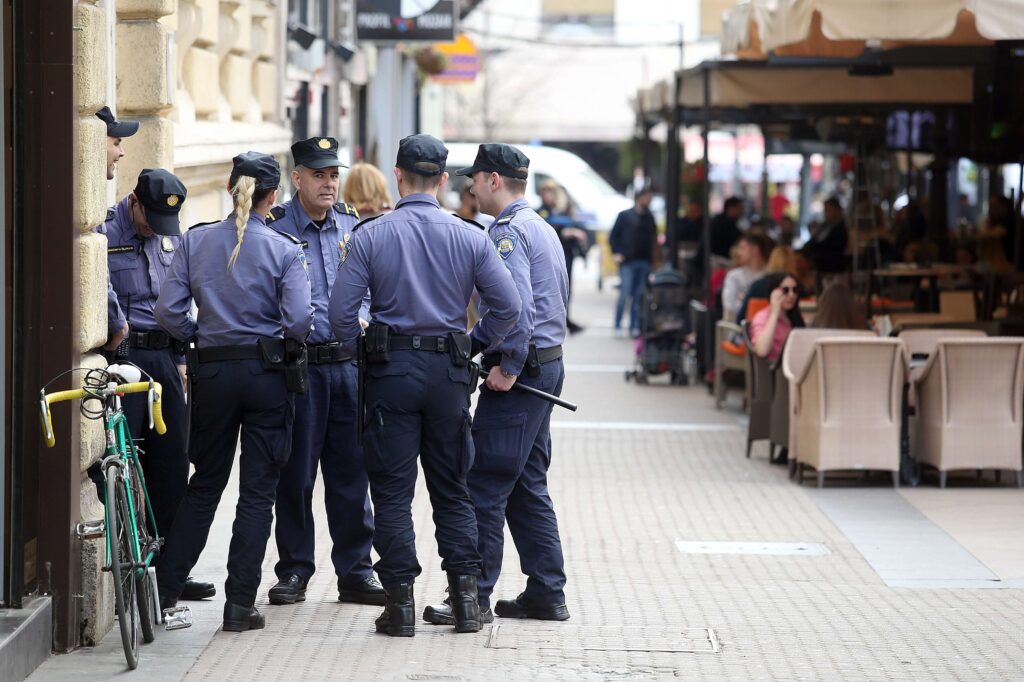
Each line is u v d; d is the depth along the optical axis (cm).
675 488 2136
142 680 1165
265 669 1206
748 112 3775
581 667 1238
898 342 2112
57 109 1180
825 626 1395
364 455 1305
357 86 4588
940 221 3991
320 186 1402
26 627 1152
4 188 1173
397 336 1275
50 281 1191
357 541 1444
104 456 1200
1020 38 1981
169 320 1292
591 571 1623
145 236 1366
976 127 3250
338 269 1359
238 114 2478
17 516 1180
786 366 2256
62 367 1197
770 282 2422
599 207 6781
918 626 1397
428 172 1285
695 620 1411
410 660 1241
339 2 3862
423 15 3597
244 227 1284
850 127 3950
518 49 9156
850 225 4088
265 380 1295
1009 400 2134
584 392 3266
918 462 2183
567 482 2173
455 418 1290
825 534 1834
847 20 2078
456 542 1319
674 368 3406
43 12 1172
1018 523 1903
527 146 6938
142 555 1258
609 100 9262
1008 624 1409
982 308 3319
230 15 2361
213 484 1330
